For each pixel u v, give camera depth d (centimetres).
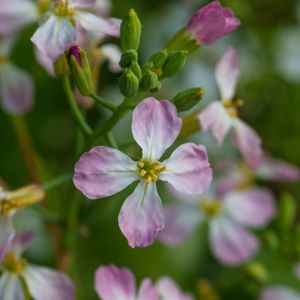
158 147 19
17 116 25
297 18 32
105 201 22
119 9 30
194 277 27
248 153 22
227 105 22
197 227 28
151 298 20
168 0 31
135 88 19
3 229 20
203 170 19
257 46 32
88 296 26
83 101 22
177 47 20
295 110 31
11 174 28
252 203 26
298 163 31
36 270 21
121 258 27
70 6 20
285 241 26
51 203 23
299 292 26
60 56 20
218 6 20
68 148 29
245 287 26
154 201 18
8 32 24
